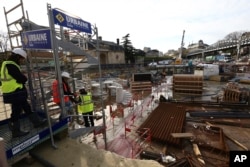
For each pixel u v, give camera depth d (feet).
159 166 10.34
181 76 67.87
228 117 38.32
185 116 37.73
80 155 11.49
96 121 33.35
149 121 34.06
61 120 13.48
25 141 10.61
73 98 18.97
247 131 31.35
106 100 48.49
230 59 176.86
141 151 23.49
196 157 22.04
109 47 159.43
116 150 23.84
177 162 20.27
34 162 11.21
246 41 171.42
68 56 22.48
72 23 14.87
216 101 52.03
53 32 12.62
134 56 199.00
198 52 287.07
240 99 50.24
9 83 11.27
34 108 15.57
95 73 81.30
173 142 25.68
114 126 32.19
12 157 9.73
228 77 92.89
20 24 14.94
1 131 12.55
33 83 15.96
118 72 112.57
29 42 13.89
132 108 44.11
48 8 12.20
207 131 31.35
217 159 22.15
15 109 11.51
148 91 69.15
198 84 64.64
